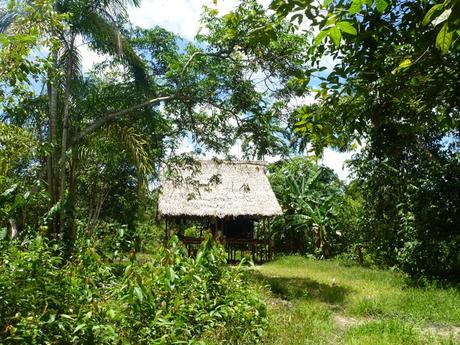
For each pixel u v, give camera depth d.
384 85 3.47
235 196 21.02
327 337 7.11
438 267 14.03
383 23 3.13
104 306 3.90
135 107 11.85
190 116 13.24
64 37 10.80
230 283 5.48
